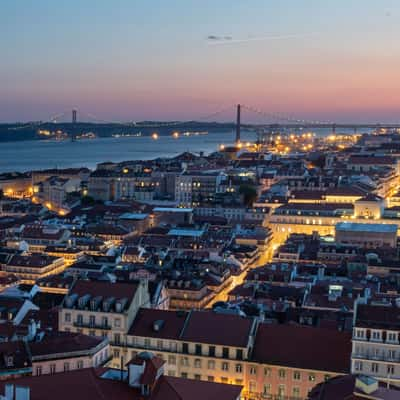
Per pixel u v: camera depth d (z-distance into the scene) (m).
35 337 185.38
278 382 186.00
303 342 190.12
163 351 199.88
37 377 126.75
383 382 171.00
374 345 180.62
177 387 127.44
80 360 177.50
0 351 163.50
